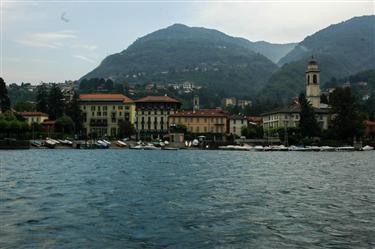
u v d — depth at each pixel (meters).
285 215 39.84
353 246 29.67
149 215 39.72
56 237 31.83
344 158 138.75
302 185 62.47
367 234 32.78
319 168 95.25
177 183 64.25
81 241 30.86
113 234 32.84
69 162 112.19
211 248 29.45
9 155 146.25
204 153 176.88
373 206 44.41
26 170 86.38
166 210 42.16
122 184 62.75
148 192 54.25
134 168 93.00
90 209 42.47
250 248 29.45
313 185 62.50
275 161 121.06
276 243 30.50
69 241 30.84
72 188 58.03
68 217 38.59
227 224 36.22
